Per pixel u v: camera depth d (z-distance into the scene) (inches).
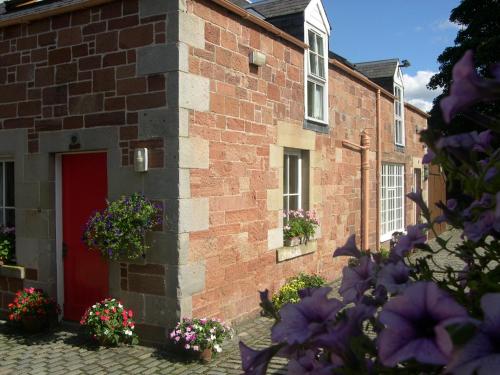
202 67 218.1
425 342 34.3
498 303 32.7
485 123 43.8
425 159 55.6
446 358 32.7
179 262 206.1
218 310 229.8
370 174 425.4
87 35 228.7
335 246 354.9
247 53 249.8
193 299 213.8
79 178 243.0
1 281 262.5
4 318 261.1
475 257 55.0
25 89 249.1
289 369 50.3
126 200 213.5
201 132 217.3
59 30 237.1
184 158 207.5
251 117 253.0
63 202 247.6
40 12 236.7
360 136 402.9
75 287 245.9
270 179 270.7
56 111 239.3
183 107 207.0
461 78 37.1
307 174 317.7
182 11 206.4
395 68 496.1
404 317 35.9
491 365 31.1
